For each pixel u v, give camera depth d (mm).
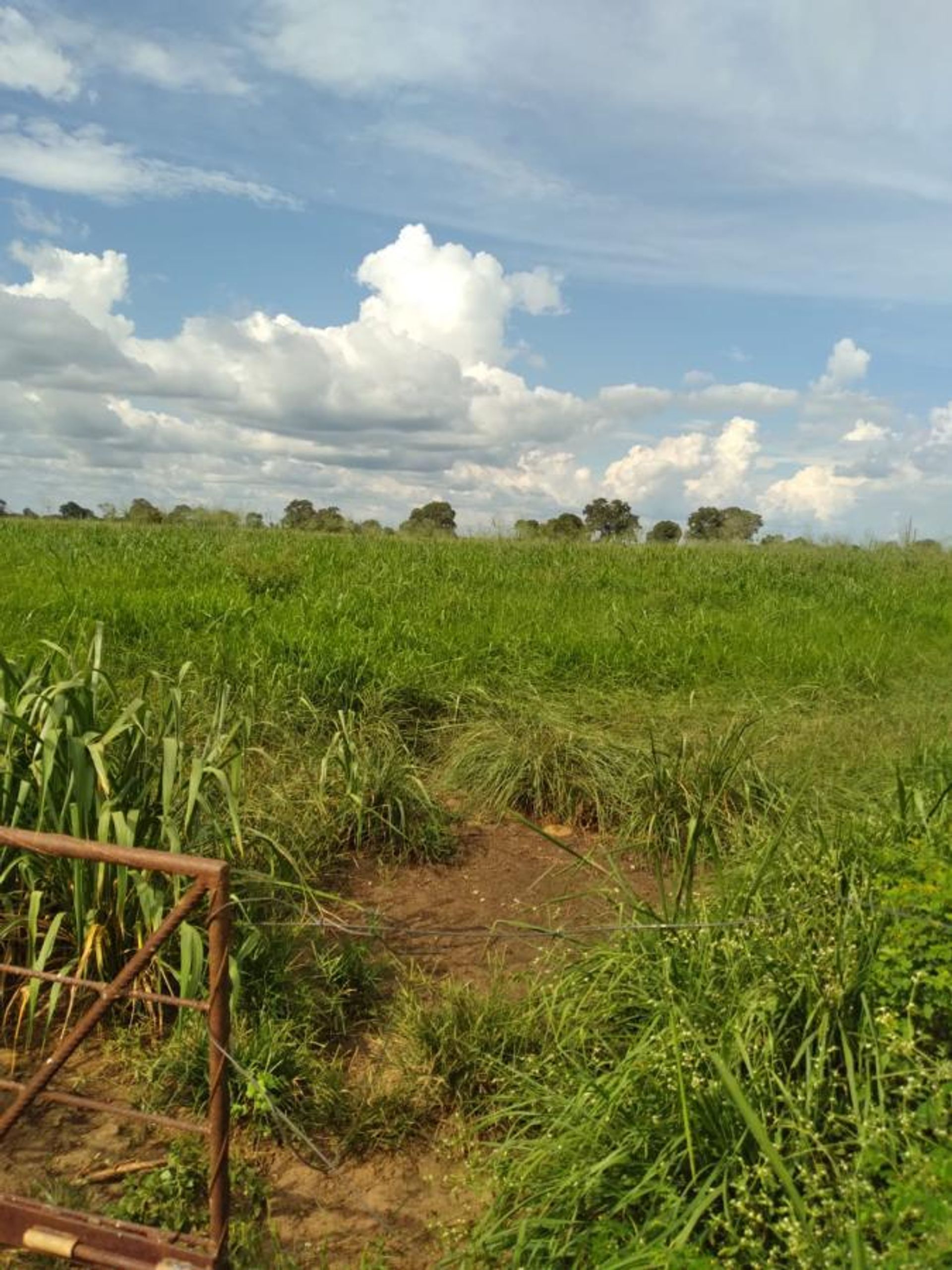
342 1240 2799
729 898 3785
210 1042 2410
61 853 2420
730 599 11781
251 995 3633
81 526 17250
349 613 9125
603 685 7777
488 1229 2695
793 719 7020
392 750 5840
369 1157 3104
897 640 9789
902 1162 2568
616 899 4484
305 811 5141
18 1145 3064
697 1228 2574
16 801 3645
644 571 13422
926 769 5473
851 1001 3051
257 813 4750
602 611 10359
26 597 8961
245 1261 2654
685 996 3170
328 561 12719
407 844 5160
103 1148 3068
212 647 7395
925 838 3885
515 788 5789
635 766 5605
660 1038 3002
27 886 3666
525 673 7684
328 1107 3211
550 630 8961
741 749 5770
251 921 3916
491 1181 2873
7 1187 2898
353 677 6898
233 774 4488
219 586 10406
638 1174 2730
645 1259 2395
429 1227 2742
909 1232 2285
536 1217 2666
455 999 3615
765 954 3234
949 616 11117
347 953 4027
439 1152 3115
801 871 3881
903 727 6805
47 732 3523
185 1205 2822
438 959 4184
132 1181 2906
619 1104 2867
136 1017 3576
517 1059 3369
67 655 4051
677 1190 2664
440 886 4914
